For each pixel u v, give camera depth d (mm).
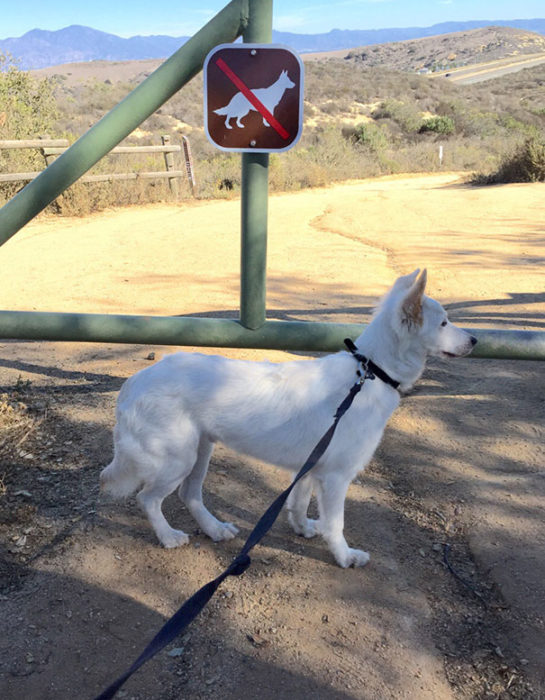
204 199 10070
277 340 2068
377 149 20031
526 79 52875
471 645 1590
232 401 1792
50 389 3000
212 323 2066
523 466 2395
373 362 1785
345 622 1649
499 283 5035
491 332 2039
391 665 1517
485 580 1819
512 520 2064
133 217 8195
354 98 32750
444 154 19781
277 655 1537
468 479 2316
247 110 1771
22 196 1880
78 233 7059
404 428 2713
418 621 1662
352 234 7191
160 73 1785
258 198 1881
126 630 1600
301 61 1720
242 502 2178
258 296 2014
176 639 1583
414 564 1885
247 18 1738
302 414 1779
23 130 9234
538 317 4121
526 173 12055
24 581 1754
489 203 9266
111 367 3316
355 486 2277
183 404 1795
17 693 1411
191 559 1883
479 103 37156
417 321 1757
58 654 1518
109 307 4293
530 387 3105
